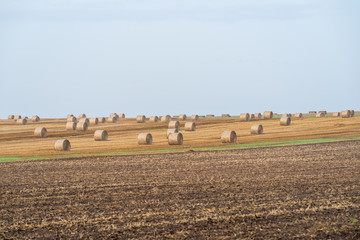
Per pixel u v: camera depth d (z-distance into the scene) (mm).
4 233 18234
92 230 18406
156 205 22719
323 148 49812
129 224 19156
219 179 30422
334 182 28281
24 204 23625
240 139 63938
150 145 58250
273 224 18719
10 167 38812
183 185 28391
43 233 18141
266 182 28781
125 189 27406
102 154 48438
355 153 44219
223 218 19812
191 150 50156
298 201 22891
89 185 29047
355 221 18953
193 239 16938
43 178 32281
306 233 17453
